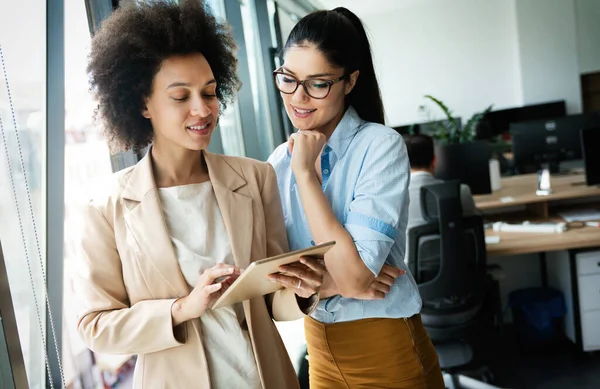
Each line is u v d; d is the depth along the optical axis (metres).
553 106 7.41
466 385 2.58
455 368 2.95
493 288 2.95
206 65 1.04
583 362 3.20
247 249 1.09
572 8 7.57
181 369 1.05
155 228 1.04
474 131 5.62
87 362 1.86
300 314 1.11
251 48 4.29
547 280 3.63
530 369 3.20
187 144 1.04
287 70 1.32
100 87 1.08
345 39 1.30
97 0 1.86
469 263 2.71
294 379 1.17
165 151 1.08
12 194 1.43
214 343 1.08
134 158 2.05
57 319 1.63
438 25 8.38
